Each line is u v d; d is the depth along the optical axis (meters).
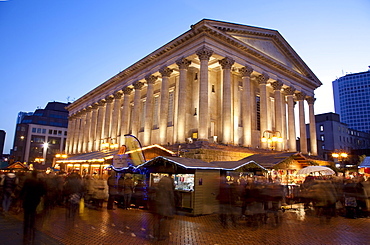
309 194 18.98
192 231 13.14
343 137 85.50
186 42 35.69
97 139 56.00
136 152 23.95
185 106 35.31
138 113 44.47
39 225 13.90
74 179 16.16
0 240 11.05
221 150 30.62
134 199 19.73
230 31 36.38
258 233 13.09
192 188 17.55
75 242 11.27
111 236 12.18
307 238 12.38
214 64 38.69
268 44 42.75
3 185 18.70
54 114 114.69
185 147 31.58
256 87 44.19
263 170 20.72
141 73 44.62
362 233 13.49
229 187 15.35
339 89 194.62
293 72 44.94
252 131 41.97
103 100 57.09
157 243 11.17
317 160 42.56
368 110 178.88
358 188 17.92
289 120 43.88
